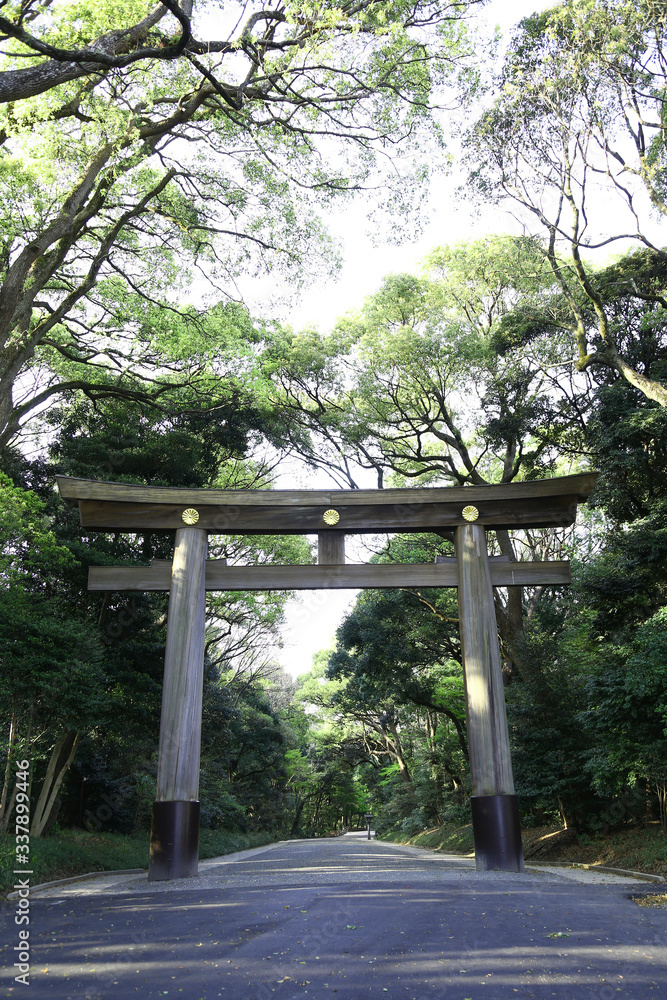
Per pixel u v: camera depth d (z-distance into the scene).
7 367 13.06
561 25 15.20
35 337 14.16
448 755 27.48
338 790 52.97
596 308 17.84
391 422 21.77
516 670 21.06
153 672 16.89
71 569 15.36
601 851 14.53
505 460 22.31
